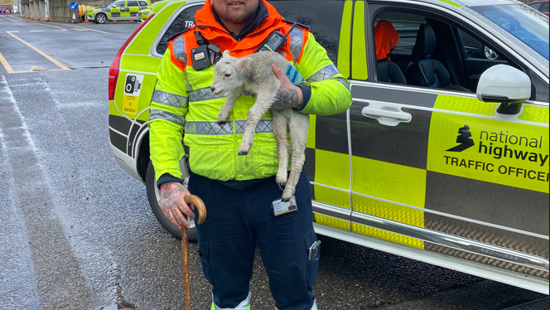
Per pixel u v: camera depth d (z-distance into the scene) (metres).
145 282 3.29
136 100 3.69
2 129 6.91
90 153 5.96
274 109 1.95
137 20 32.50
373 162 2.92
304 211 2.12
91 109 8.06
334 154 3.06
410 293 3.13
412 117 2.78
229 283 2.26
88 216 4.28
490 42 2.76
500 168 2.53
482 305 2.98
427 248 2.84
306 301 2.21
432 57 4.05
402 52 3.89
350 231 3.14
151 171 3.80
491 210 2.59
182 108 2.12
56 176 5.20
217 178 2.04
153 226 4.10
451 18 2.87
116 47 17.25
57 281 3.29
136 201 4.62
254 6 1.95
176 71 2.06
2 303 3.04
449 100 2.72
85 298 3.11
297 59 2.05
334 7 3.20
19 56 14.66
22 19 45.12
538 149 2.42
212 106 1.98
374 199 2.96
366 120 2.92
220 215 2.12
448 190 2.70
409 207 2.85
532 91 2.56
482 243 2.65
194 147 2.05
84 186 4.95
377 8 3.05
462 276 3.33
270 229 2.10
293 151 1.98
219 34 1.98
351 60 3.08
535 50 2.67
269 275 2.20
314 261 2.16
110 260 3.56
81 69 12.17
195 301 3.08
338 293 3.13
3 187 4.89
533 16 3.09
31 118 7.50
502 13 2.97
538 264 2.48
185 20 3.65
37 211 4.36
